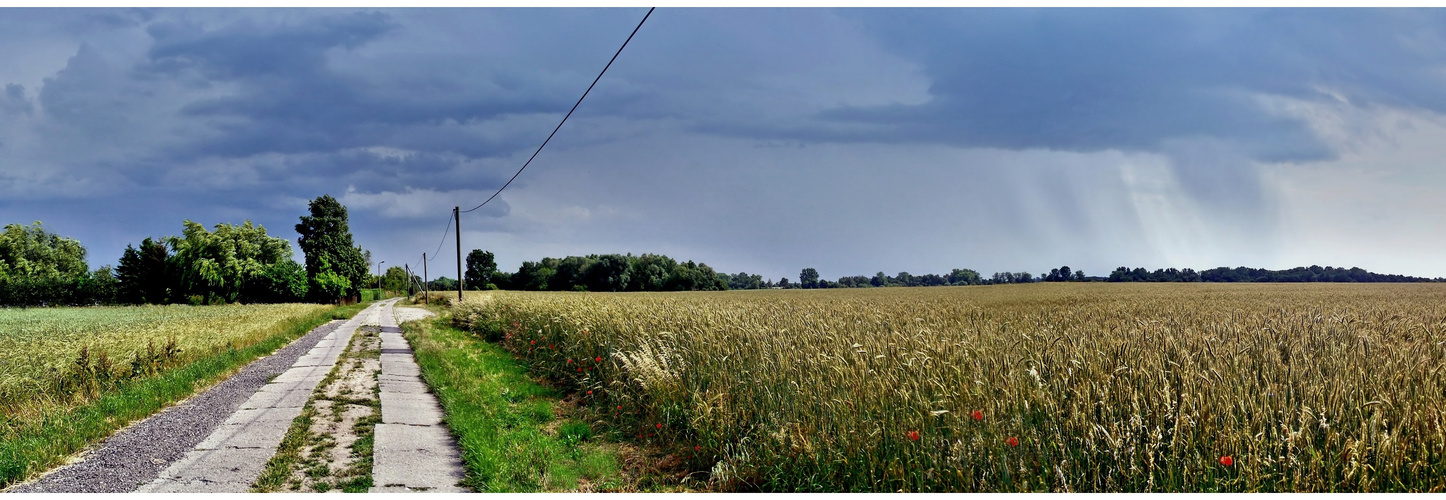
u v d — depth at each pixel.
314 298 69.62
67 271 76.69
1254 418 4.85
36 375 10.10
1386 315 13.65
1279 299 29.05
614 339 12.29
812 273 149.12
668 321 12.41
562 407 10.07
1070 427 5.21
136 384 10.55
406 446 7.45
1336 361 6.49
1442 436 4.55
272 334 21.44
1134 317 13.05
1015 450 5.16
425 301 68.50
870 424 5.92
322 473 6.39
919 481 5.27
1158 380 5.67
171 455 6.91
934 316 12.39
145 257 61.34
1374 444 4.57
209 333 17.30
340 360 15.54
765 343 9.10
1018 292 53.53
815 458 5.79
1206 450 4.86
